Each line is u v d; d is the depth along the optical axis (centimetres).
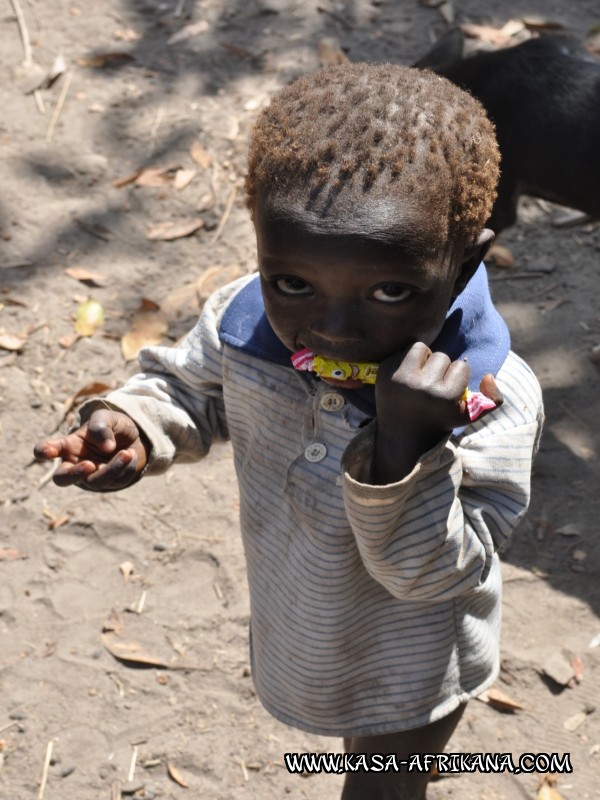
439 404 138
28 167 449
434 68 375
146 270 408
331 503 169
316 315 143
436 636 183
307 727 196
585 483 338
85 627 295
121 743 269
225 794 259
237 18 537
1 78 492
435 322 145
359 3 550
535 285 411
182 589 305
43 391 362
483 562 164
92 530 319
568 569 313
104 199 437
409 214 135
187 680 283
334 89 145
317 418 168
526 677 284
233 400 181
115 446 170
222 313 188
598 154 347
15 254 412
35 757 266
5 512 324
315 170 137
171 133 468
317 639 182
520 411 168
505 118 361
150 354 195
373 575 164
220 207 435
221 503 329
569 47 389
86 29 524
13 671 283
